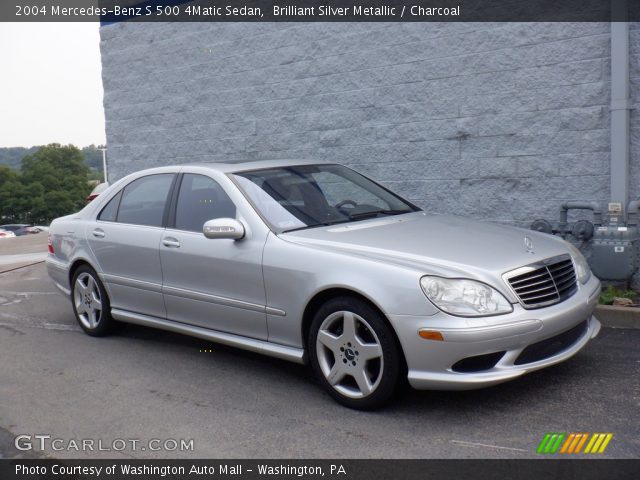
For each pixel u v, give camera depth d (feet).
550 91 22.81
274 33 29.01
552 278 14.74
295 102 28.73
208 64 31.35
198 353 19.54
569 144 22.63
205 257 17.46
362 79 26.76
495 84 23.81
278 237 16.28
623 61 21.01
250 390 16.39
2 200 360.69
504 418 13.91
